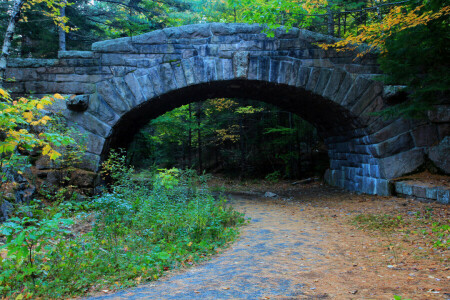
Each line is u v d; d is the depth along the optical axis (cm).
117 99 1145
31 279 397
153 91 1160
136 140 1984
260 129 2362
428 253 518
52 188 1011
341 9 1591
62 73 1134
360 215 918
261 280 401
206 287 377
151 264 459
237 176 2389
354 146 1427
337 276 419
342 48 1169
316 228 783
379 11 1228
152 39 1159
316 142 2225
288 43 1209
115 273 436
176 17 2045
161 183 787
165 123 2128
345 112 1266
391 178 1212
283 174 2272
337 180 1700
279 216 977
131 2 2089
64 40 1752
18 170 786
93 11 2089
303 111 1606
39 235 353
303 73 1217
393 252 542
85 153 1115
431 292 347
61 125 1021
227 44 1184
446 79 888
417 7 792
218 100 2134
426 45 914
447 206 866
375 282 392
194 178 998
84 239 568
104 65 1144
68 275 407
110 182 1241
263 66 1197
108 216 593
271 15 1027
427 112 1193
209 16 2119
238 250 572
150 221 666
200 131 2425
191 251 556
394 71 971
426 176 1155
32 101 470
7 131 470
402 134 1220
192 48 1173
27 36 1806
